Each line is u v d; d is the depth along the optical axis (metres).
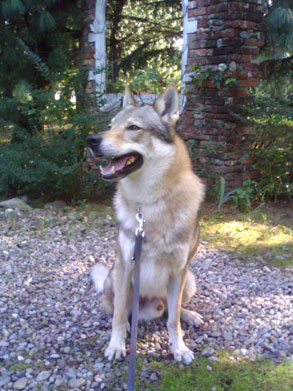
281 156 2.74
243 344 1.25
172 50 4.07
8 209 2.51
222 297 1.55
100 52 3.04
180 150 1.20
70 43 3.48
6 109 3.00
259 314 1.42
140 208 1.13
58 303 1.45
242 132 2.63
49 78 2.77
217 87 2.52
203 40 2.62
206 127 2.66
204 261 1.90
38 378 1.06
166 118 1.19
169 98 1.19
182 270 1.17
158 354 1.19
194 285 1.38
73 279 1.66
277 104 2.68
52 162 2.65
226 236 2.20
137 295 1.03
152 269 1.15
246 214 2.50
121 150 1.10
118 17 4.05
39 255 1.89
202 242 2.12
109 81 2.88
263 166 2.74
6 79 3.18
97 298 1.51
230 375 1.09
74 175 2.69
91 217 2.44
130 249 1.14
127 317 1.34
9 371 1.08
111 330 1.30
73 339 1.24
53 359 1.14
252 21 2.53
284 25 2.65
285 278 1.72
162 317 1.40
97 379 1.06
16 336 1.24
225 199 2.52
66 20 3.11
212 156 2.65
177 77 3.03
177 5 4.07
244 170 2.70
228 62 2.51
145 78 2.69
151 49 4.30
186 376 1.08
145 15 4.45
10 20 2.96
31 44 3.13
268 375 1.09
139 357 1.16
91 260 1.86
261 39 2.60
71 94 2.87
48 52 3.23
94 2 2.98
